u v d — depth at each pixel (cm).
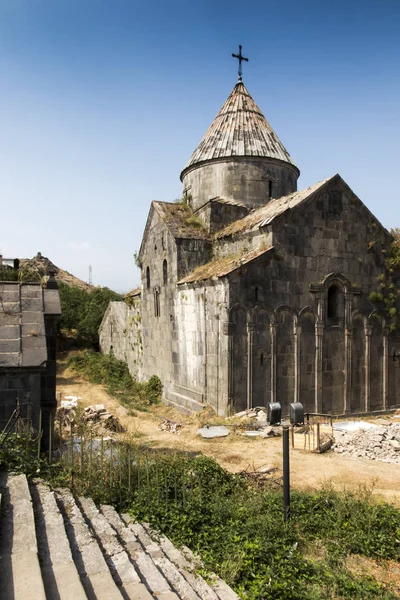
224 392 1625
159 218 2253
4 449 768
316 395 1786
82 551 560
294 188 2430
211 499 857
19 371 823
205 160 2302
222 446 1351
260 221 1795
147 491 815
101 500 765
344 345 1875
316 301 1798
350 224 1894
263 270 1683
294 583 602
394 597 595
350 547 732
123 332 3166
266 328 1689
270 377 1692
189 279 1927
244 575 623
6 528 550
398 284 2031
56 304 1020
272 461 1210
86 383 2731
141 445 1339
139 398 2219
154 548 643
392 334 2027
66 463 829
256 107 2494
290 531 747
